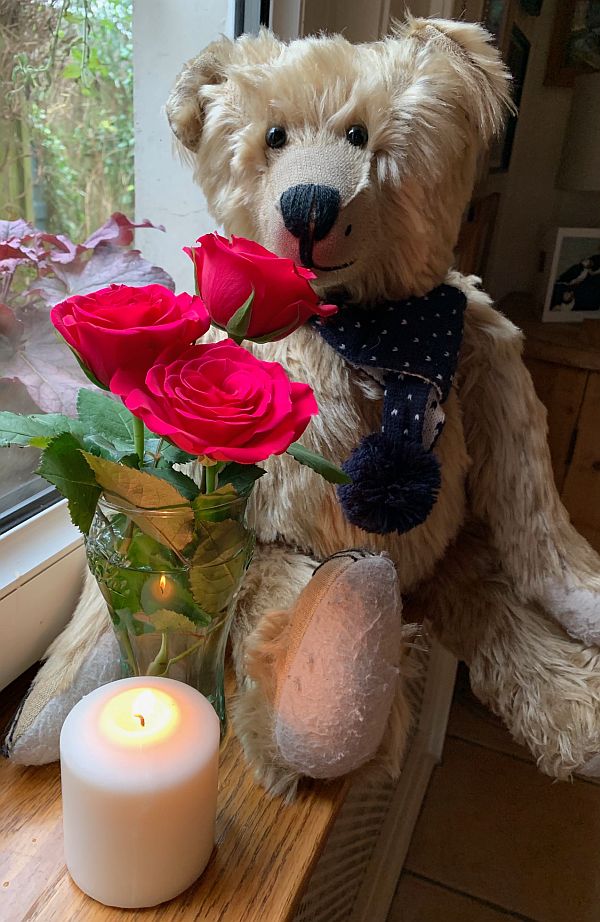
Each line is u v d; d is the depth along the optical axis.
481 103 0.59
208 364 0.40
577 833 1.21
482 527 0.76
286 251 0.56
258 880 0.48
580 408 1.28
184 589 0.49
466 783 1.30
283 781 0.52
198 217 0.84
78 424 0.49
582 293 1.44
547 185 1.59
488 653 0.71
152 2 0.78
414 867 1.15
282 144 0.58
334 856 0.86
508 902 1.10
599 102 1.36
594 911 1.09
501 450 0.70
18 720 0.55
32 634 0.62
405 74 0.58
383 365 0.59
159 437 0.50
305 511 0.62
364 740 0.49
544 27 1.46
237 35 0.75
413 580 0.72
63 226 0.82
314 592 0.50
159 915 0.45
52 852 0.49
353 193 0.55
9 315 0.64
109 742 0.44
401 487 0.57
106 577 0.50
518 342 0.71
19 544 0.62
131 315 0.40
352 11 0.79
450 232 0.64
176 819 0.43
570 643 0.70
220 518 0.47
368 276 0.62
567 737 0.64
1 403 0.65
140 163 0.85
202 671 0.55
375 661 0.48
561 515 0.72
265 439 0.37
